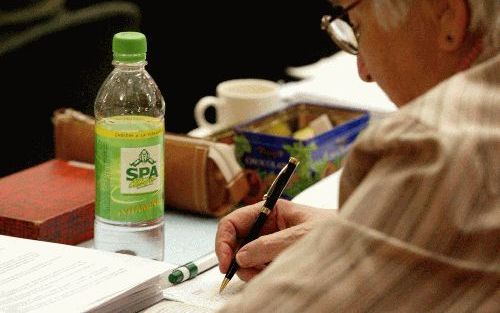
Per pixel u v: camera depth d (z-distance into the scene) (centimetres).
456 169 99
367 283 99
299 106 229
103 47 268
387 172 102
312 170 205
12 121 262
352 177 108
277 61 515
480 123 103
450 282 100
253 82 256
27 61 260
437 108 104
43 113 267
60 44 264
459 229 99
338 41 137
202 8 509
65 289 146
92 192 190
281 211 172
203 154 194
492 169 100
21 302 142
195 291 160
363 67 130
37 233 174
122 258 159
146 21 505
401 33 114
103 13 268
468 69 109
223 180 197
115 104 173
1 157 262
